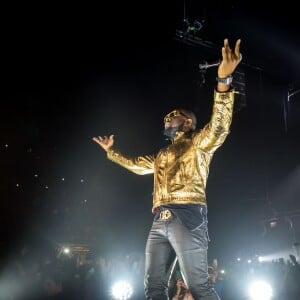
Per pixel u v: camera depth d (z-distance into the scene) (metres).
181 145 3.14
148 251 3.04
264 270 11.09
